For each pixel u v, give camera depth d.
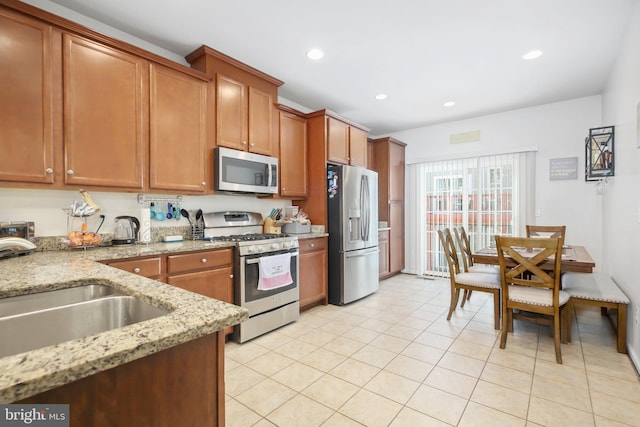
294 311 3.00
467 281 2.91
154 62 2.35
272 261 2.76
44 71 1.84
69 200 2.21
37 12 1.81
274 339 2.61
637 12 2.07
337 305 3.52
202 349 0.72
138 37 2.51
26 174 1.78
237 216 3.20
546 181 4.05
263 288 2.68
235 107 2.89
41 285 1.11
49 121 1.86
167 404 0.65
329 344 2.50
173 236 2.65
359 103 4.00
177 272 2.22
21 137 1.77
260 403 1.74
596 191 3.75
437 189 4.98
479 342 2.52
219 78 2.76
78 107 1.98
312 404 1.73
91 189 2.07
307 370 2.09
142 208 2.51
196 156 2.61
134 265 2.01
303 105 4.08
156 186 2.35
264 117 3.15
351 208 3.61
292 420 1.60
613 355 2.27
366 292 3.83
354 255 3.63
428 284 4.52
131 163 2.22
